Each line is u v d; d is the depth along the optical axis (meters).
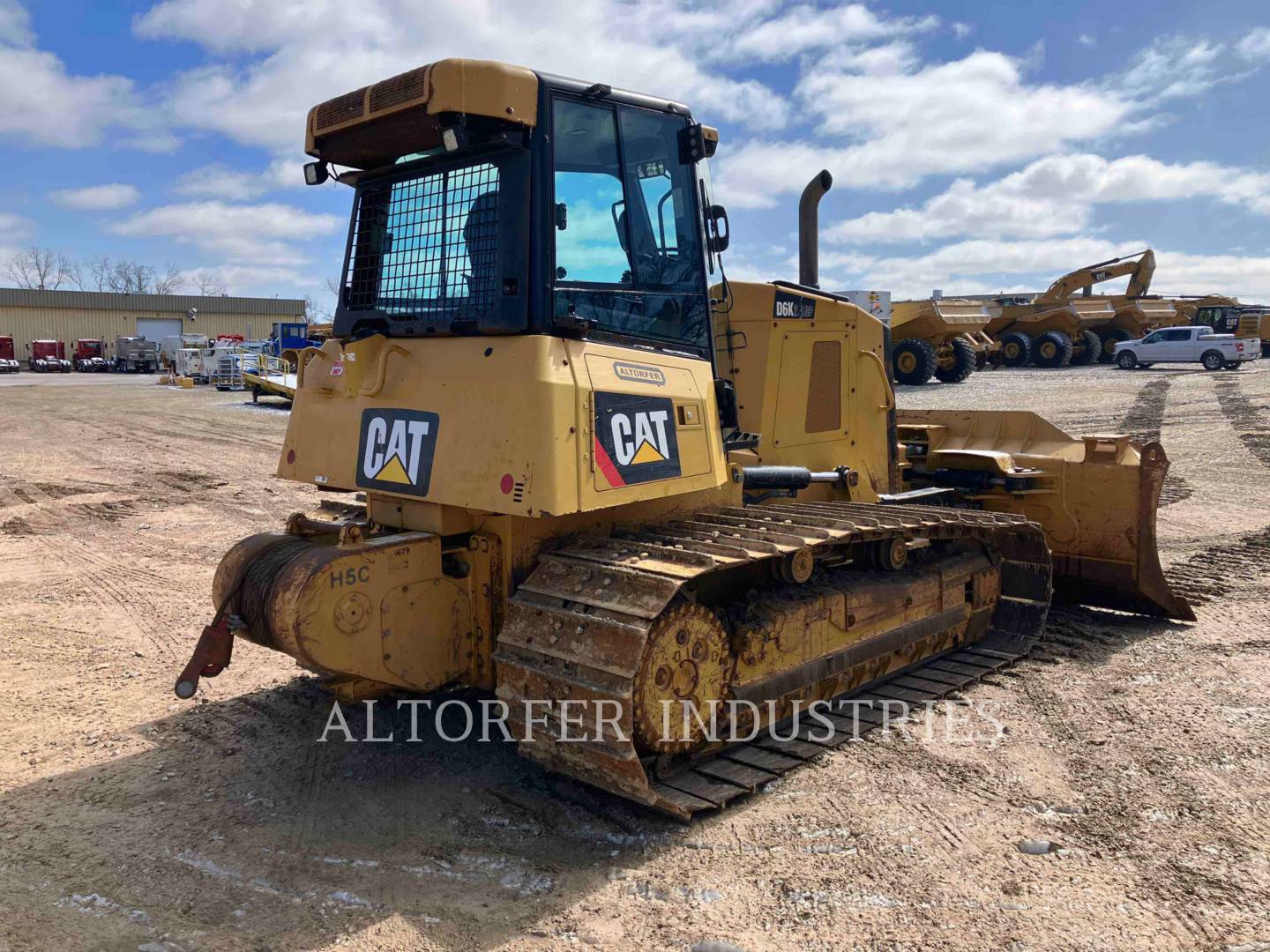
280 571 4.12
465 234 4.38
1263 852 3.82
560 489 3.81
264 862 3.83
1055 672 6.06
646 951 3.23
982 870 3.71
